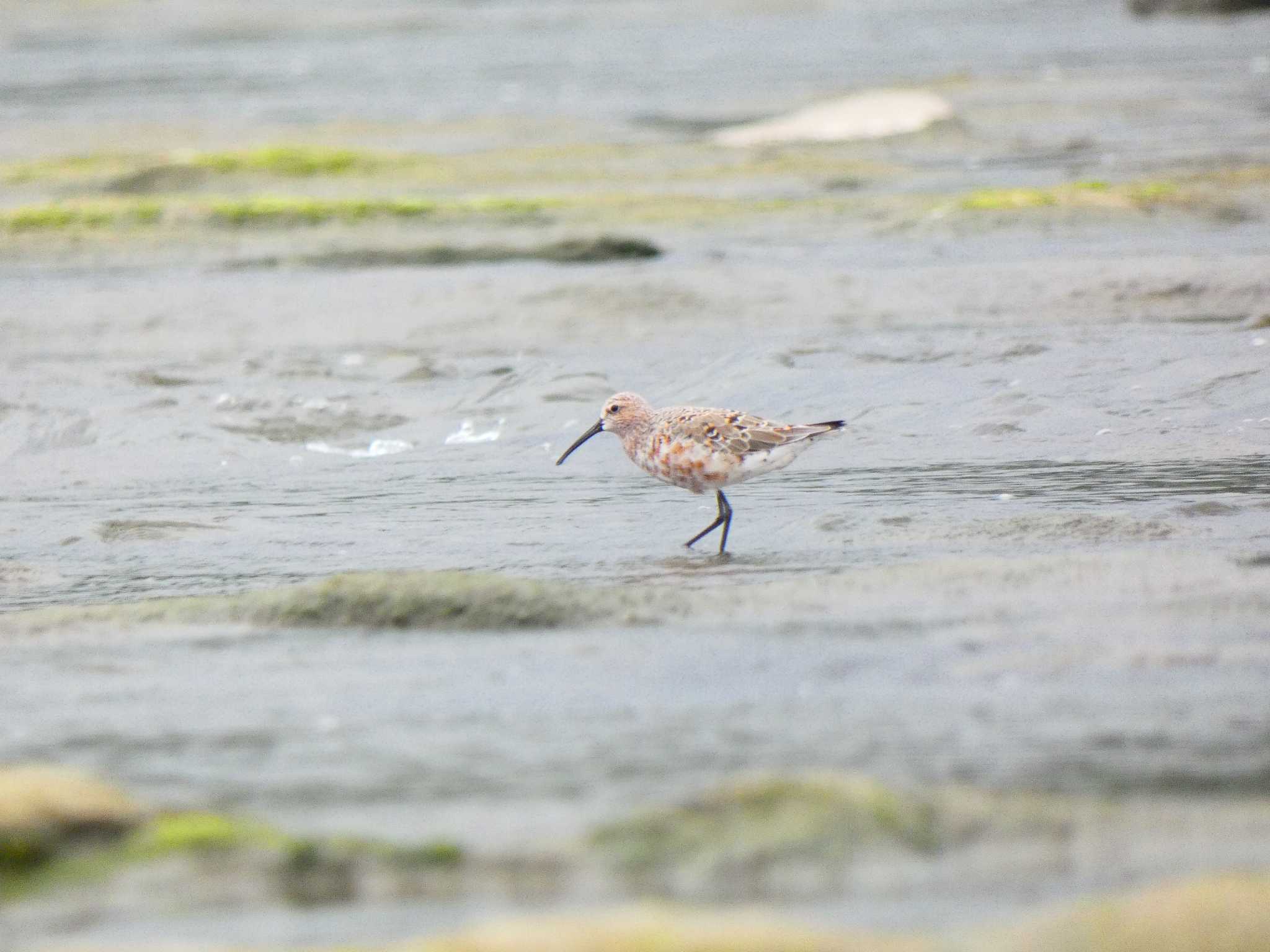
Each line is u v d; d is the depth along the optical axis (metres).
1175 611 10.02
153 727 8.63
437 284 21.45
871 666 9.26
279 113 43.41
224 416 17.22
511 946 5.74
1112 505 12.94
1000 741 8.02
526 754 8.04
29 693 9.27
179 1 84.88
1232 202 24.80
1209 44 50.94
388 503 14.46
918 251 23.19
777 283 20.97
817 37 61.44
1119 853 6.70
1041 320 19.34
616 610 10.34
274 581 12.15
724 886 6.46
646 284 21.05
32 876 6.55
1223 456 14.41
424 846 6.82
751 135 35.22
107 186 31.05
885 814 6.84
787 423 14.42
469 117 41.59
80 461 16.14
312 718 8.70
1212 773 7.52
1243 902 5.93
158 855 6.68
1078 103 39.16
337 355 19.31
